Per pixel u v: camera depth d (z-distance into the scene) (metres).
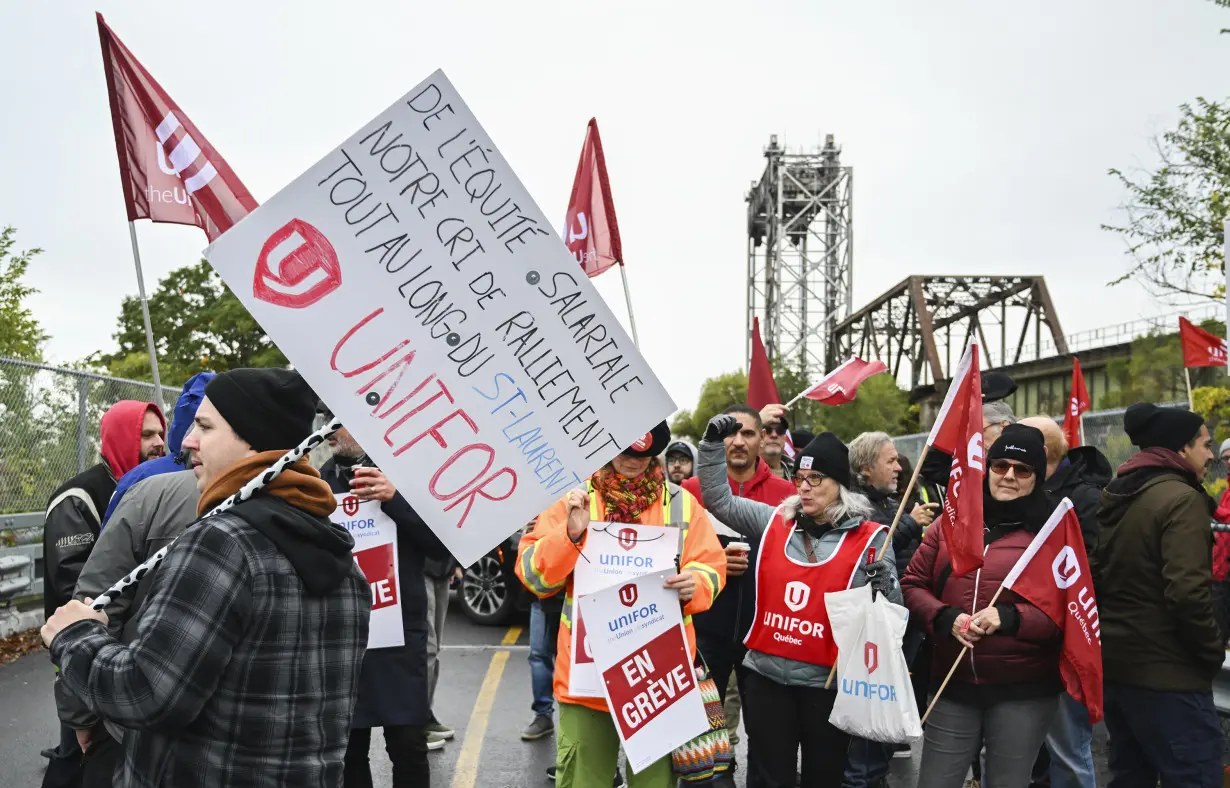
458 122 2.41
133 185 5.78
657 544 3.54
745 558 4.38
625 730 3.29
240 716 1.92
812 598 3.87
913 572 4.09
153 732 1.95
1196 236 14.15
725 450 4.71
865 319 88.69
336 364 2.32
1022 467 3.87
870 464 5.50
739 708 5.12
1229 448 7.02
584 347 2.49
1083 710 4.30
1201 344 8.84
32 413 8.47
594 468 2.49
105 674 1.86
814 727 3.88
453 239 2.41
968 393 3.79
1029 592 3.66
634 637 3.37
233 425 2.10
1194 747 3.80
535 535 3.66
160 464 3.81
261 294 2.28
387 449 2.36
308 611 2.01
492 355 2.45
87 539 3.95
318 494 2.12
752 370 6.84
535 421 2.47
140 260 5.68
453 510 2.41
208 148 5.89
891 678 3.60
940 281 86.19
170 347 30.67
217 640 1.87
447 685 7.39
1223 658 3.77
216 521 1.95
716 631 4.60
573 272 2.48
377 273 2.36
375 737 6.10
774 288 110.62
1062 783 4.33
